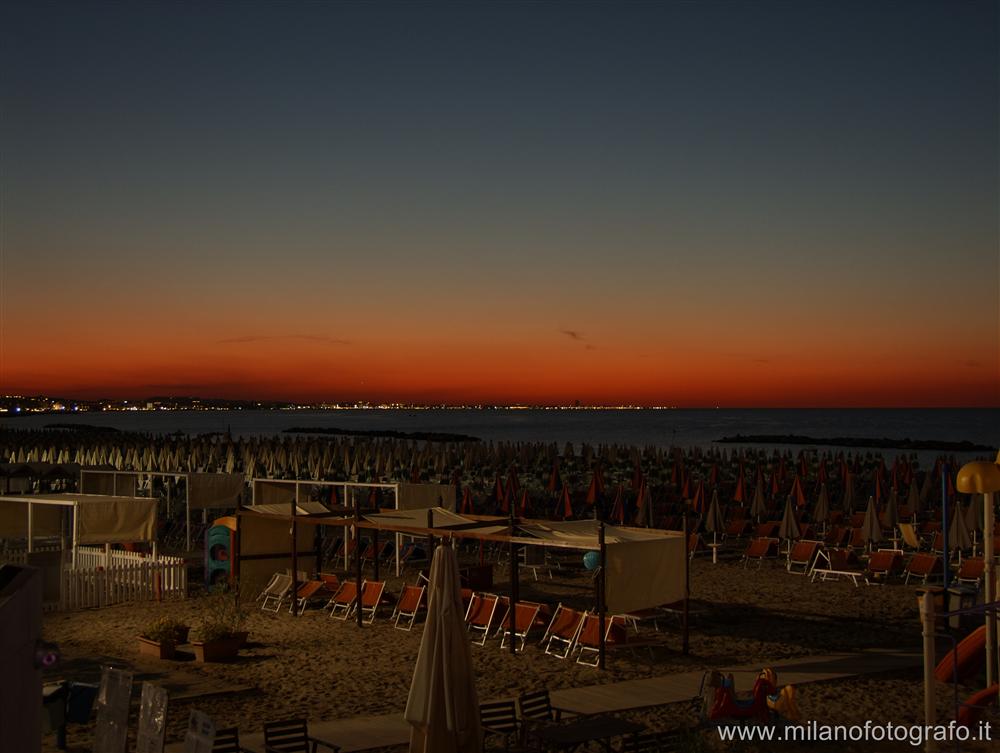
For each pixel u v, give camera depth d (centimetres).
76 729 1033
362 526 1706
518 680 1273
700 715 1040
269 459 5062
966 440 12338
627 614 1516
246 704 1152
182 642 1471
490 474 4875
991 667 1127
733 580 2181
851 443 10981
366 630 1636
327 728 1038
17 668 483
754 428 18862
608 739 887
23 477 2734
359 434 15800
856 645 1494
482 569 1986
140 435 10956
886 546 2700
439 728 877
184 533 2880
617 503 2817
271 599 1950
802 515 3102
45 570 1802
